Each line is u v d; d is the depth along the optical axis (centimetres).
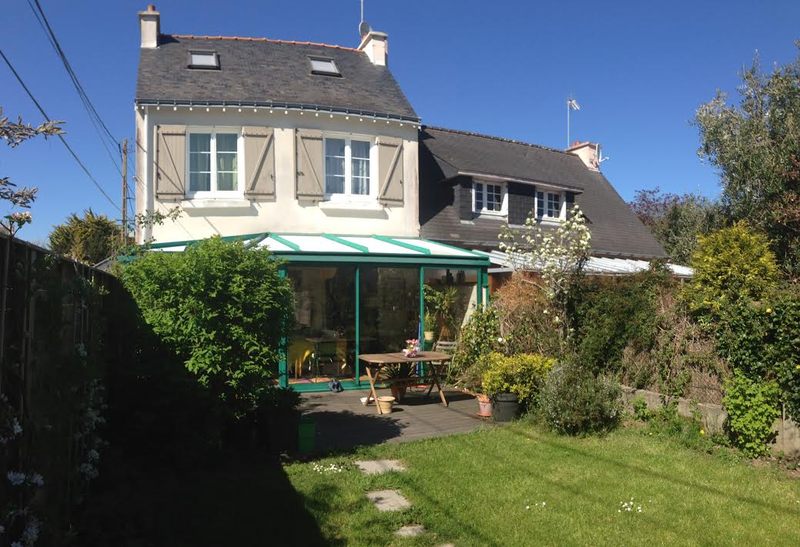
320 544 562
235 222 1584
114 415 771
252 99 1605
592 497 692
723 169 1897
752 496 698
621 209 2633
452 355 1323
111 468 721
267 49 1917
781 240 1708
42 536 460
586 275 1352
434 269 1569
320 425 1058
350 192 1708
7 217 405
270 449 860
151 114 1547
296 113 1625
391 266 1455
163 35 1864
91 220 2633
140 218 1396
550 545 565
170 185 1548
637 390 1067
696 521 624
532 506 662
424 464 816
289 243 1405
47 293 494
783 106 1767
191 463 777
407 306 1525
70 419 570
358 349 1431
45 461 493
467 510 651
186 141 1567
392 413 1162
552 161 2631
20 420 434
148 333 808
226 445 850
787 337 827
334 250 1375
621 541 575
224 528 592
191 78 1670
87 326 670
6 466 407
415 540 574
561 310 1290
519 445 915
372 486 724
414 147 1797
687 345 999
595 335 1164
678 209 3158
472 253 1565
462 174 1927
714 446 890
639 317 1097
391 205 1738
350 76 1912
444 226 1884
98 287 733
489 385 1084
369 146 1744
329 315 1431
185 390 775
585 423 981
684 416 979
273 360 853
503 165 2248
